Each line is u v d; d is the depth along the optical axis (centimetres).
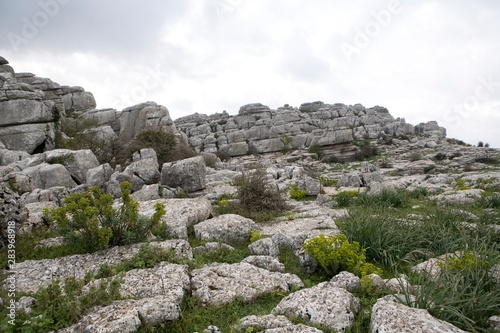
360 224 823
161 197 1478
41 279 664
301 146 7162
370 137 7300
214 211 1223
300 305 492
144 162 1761
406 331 385
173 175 1662
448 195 1537
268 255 775
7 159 2211
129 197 820
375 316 431
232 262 750
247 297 568
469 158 4506
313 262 709
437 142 6675
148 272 636
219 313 530
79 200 792
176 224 903
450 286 520
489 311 489
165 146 2553
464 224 928
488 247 766
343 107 9181
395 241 777
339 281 590
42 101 2714
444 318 461
